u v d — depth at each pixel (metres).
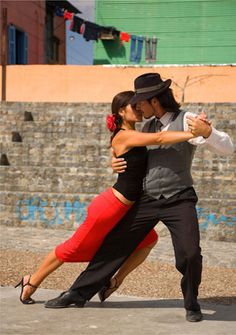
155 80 4.72
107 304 5.40
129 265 5.26
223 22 20.84
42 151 13.66
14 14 21.50
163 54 21.19
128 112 4.92
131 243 4.98
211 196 11.62
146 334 4.59
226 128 13.05
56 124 13.87
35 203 11.96
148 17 21.14
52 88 16.50
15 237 10.68
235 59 20.86
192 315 4.90
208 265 8.37
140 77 4.75
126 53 21.31
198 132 4.48
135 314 5.11
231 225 10.98
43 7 24.55
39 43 24.31
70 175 12.36
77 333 4.60
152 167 4.78
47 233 11.28
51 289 6.03
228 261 8.87
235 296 6.07
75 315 5.05
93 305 5.36
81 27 19.17
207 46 20.98
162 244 10.22
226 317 5.08
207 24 20.95
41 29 24.48
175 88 15.91
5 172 12.52
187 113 4.76
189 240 4.63
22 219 12.02
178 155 4.72
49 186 12.43
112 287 5.32
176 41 21.09
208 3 20.88
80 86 16.39
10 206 12.08
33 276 5.27
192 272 4.69
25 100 16.58
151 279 6.81
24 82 16.58
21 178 12.48
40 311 5.14
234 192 11.56
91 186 12.27
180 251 4.66
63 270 7.09
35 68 16.52
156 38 21.03
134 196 4.85
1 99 16.45
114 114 4.98
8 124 14.10
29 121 14.09
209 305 5.53
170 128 4.74
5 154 13.69
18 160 13.70
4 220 12.11
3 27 16.06
